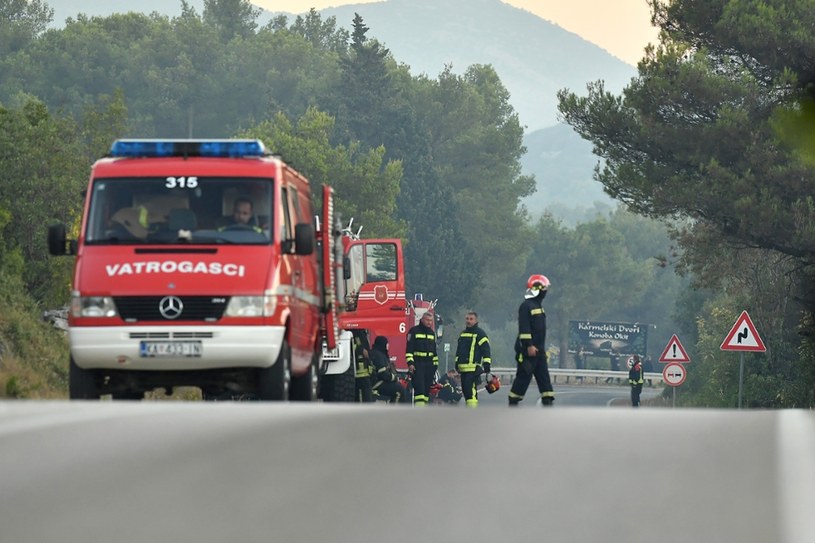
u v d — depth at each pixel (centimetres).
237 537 1144
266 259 3741
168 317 3669
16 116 7262
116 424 2089
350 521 1233
